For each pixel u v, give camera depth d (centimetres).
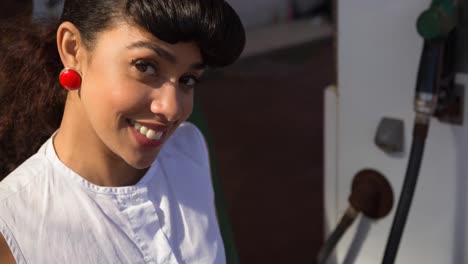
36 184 109
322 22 699
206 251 130
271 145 449
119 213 116
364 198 195
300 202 372
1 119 128
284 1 704
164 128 107
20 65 126
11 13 138
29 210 107
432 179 185
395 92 183
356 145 198
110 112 104
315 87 555
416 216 192
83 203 112
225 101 534
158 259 119
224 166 423
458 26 167
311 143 448
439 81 163
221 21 98
